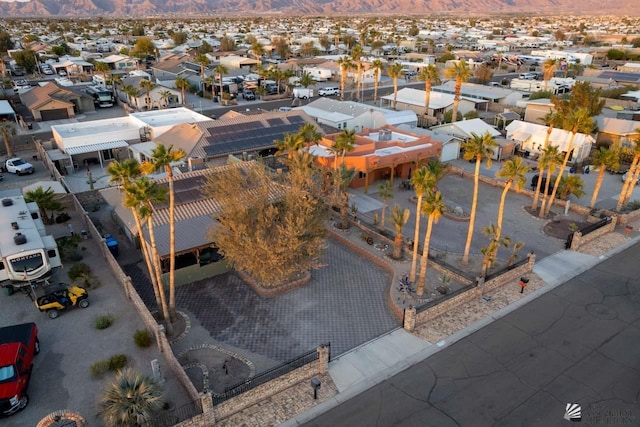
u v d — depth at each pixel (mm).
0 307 30047
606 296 31594
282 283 32375
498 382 23812
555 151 42562
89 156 58375
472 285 30844
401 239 35562
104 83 100688
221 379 23953
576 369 24734
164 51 160125
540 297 31578
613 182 53969
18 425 20969
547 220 43656
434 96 87188
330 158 49469
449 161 61156
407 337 27469
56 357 25422
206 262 33625
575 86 68125
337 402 22609
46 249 32000
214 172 40469
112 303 30438
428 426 21125
